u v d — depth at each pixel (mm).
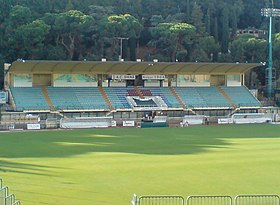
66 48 142375
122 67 112812
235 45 153125
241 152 60438
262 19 194125
